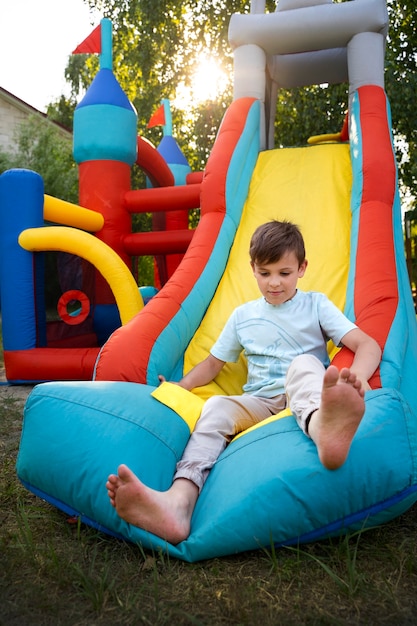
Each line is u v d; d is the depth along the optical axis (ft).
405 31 30.96
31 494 7.02
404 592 4.61
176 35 35.99
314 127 31.76
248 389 7.36
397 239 10.34
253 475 5.25
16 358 14.93
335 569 4.97
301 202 11.68
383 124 11.87
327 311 7.24
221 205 11.30
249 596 4.55
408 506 5.30
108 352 7.52
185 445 6.23
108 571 4.98
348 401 4.64
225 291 10.03
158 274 31.09
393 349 6.96
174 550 5.14
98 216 19.04
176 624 4.28
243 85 14.23
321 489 4.99
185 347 8.87
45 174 41.24
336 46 14.12
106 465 5.55
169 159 31.01
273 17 13.85
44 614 4.45
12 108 46.34
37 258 15.69
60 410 6.04
